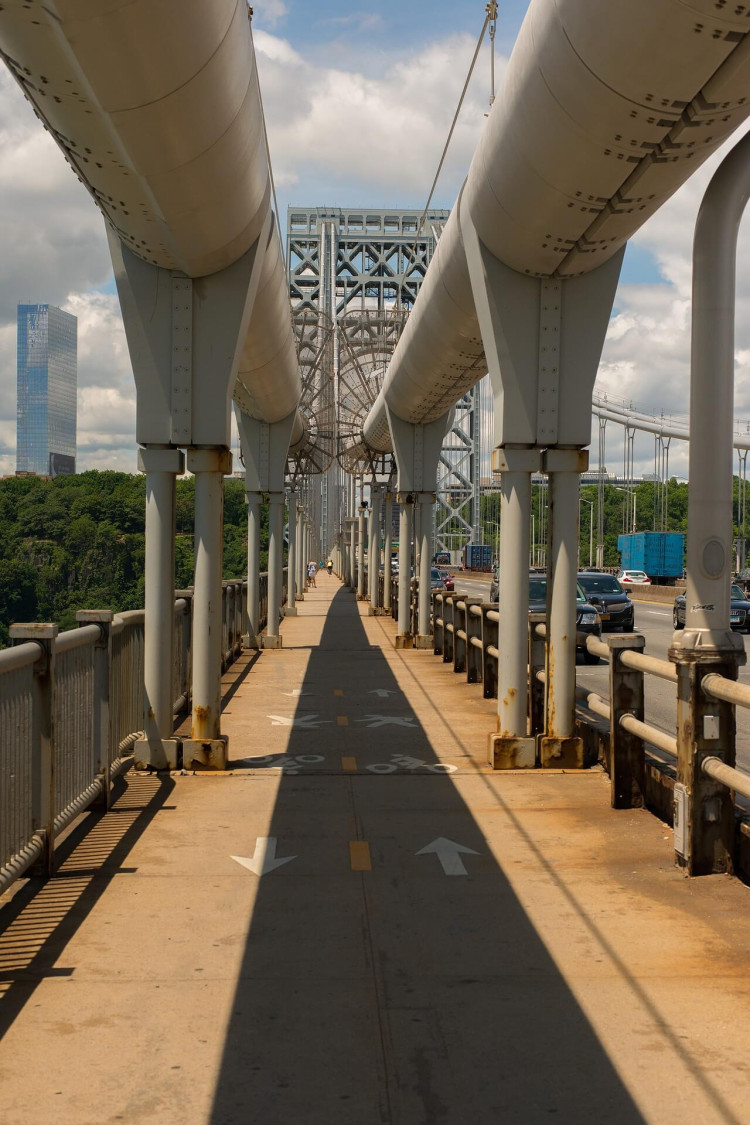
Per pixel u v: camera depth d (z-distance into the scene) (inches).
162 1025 150.1
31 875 219.0
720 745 221.1
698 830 221.5
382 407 840.3
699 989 162.9
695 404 227.6
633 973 169.2
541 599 777.6
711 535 224.2
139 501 4114.2
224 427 334.6
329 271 3412.9
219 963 173.5
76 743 254.8
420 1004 157.5
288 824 266.1
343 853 239.6
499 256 328.5
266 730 414.6
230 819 271.1
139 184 258.7
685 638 222.2
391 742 386.9
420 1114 126.3
